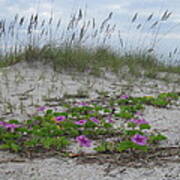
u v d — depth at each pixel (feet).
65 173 5.47
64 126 6.91
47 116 7.56
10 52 12.53
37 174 5.41
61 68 12.01
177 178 5.42
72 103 9.00
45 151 6.13
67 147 6.31
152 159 5.98
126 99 9.38
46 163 5.73
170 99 9.97
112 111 8.24
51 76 11.41
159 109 8.89
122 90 10.77
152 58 15.43
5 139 6.47
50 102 9.00
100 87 10.92
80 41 13.10
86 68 12.50
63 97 9.51
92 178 5.36
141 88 11.42
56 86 10.45
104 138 6.79
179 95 10.71
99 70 12.50
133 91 10.87
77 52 12.95
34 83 10.55
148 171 5.59
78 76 11.78
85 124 7.04
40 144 6.36
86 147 6.34
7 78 10.78
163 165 5.78
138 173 5.53
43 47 12.59
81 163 5.77
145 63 14.98
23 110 8.18
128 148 6.22
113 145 6.41
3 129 6.80
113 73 12.80
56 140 6.30
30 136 6.72
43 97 9.36
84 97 9.71
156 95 10.59
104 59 13.75
